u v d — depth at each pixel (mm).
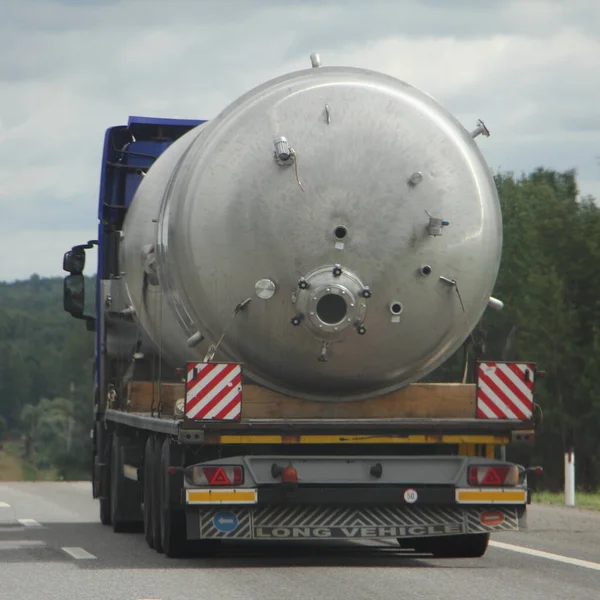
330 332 37062
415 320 37844
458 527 37438
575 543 43719
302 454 37375
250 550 41719
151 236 44562
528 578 33781
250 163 37312
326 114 37562
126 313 48750
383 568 36156
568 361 147625
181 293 38031
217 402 36469
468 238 38125
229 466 36469
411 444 38406
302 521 36812
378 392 38938
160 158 48281
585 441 147125
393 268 37406
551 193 159625
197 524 36406
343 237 37094
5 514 62281
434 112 38438
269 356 37719
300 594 30438
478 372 38656
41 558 39562
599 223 151500
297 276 37062
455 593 30672
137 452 46156
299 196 37094
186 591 31031
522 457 150000
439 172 37906
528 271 152125
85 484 104875
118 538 47562
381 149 37531
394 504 36969
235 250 37219
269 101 37781
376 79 38375
